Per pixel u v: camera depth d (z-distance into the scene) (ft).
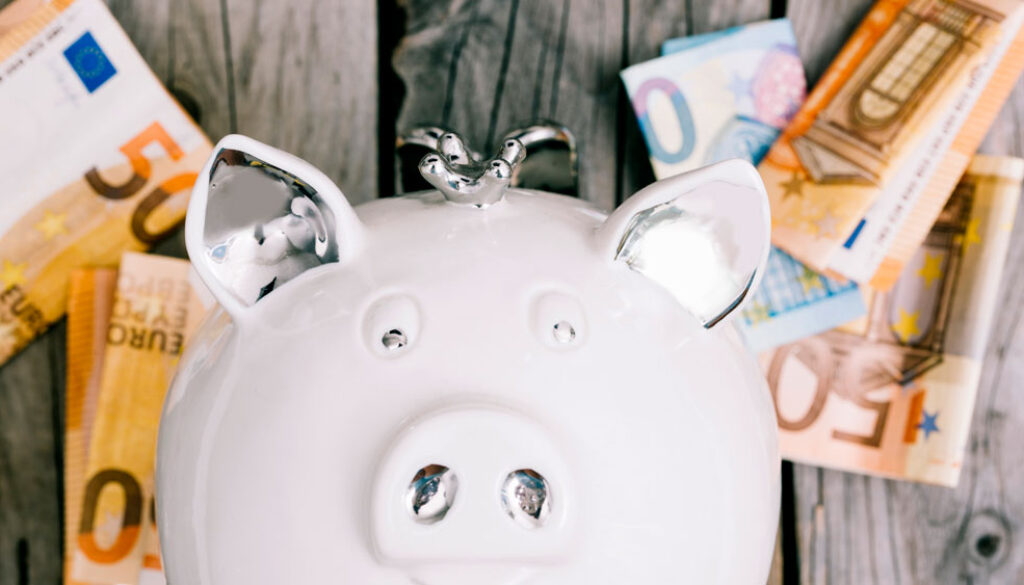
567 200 1.34
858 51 1.76
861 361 1.86
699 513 1.06
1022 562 1.98
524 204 1.23
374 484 0.96
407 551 0.94
